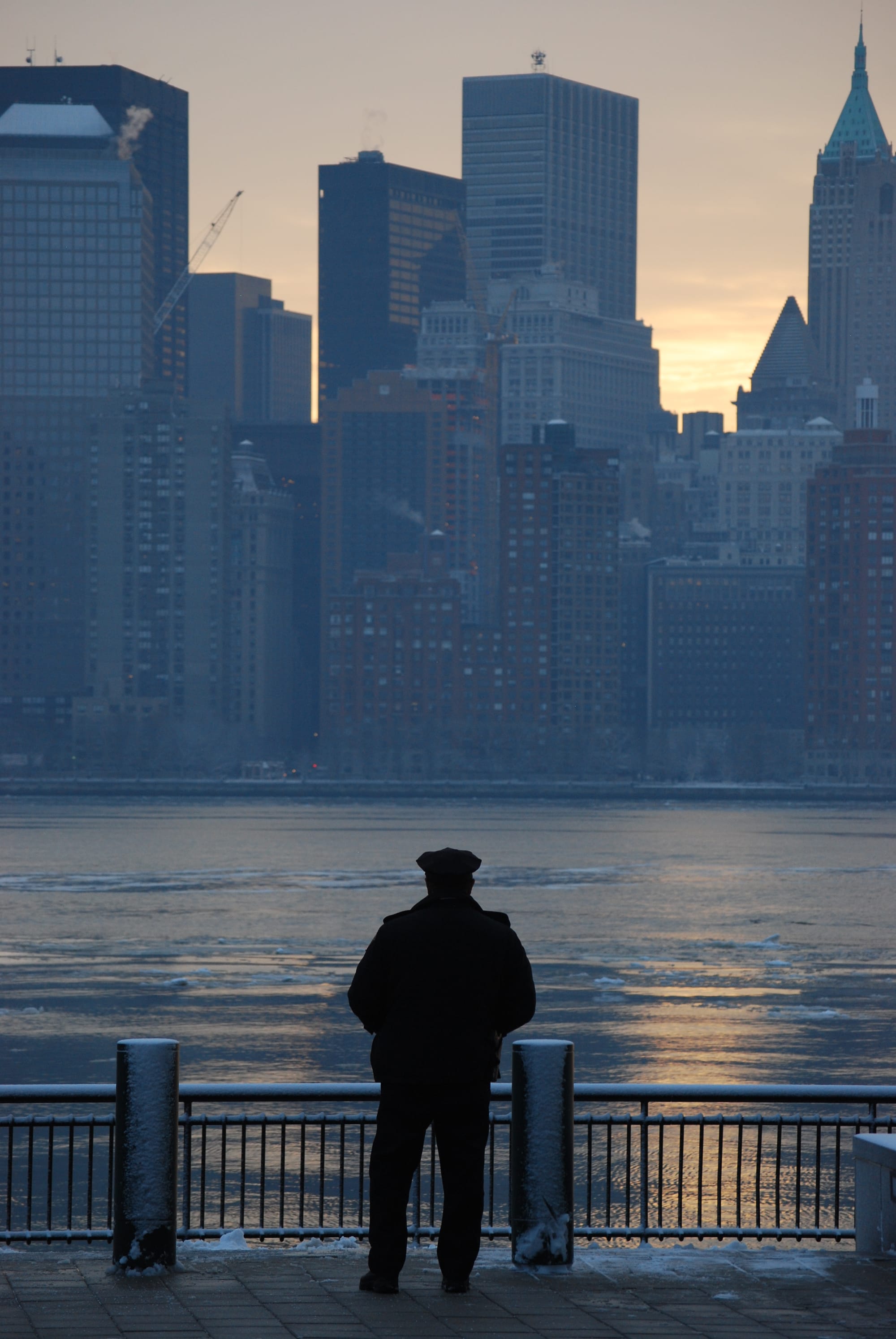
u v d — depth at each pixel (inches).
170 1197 802.2
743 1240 1096.8
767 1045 4456.2
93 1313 727.1
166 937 6978.4
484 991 737.0
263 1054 4256.9
